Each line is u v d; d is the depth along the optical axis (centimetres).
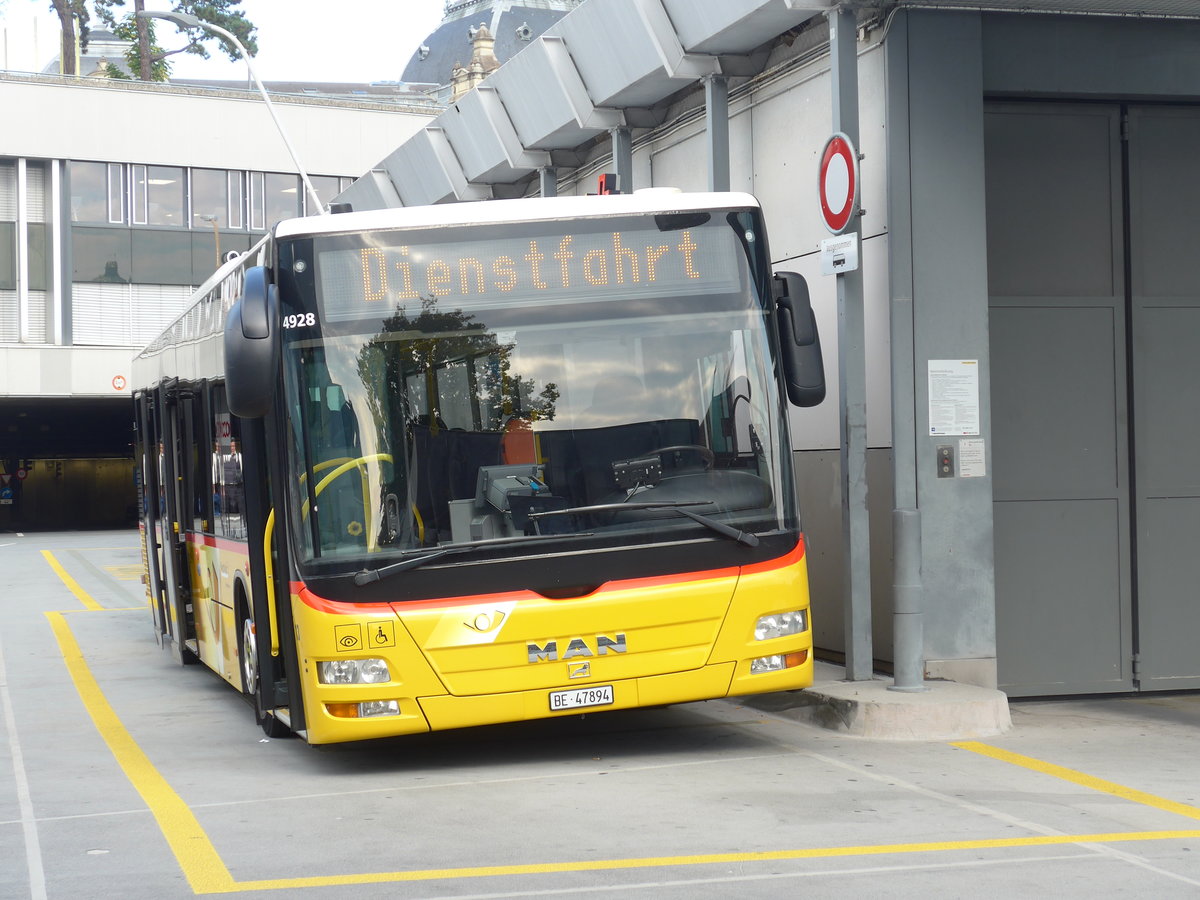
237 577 981
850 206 950
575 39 1362
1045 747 861
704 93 1293
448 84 9862
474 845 626
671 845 616
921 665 946
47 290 5031
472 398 782
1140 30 1055
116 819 707
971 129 1006
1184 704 1062
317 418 774
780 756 830
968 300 1005
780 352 834
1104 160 1095
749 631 791
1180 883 547
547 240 809
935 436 998
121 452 5916
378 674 753
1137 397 1095
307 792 767
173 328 1306
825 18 1100
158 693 1238
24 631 1823
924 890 537
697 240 825
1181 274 1105
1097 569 1088
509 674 761
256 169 5278
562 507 777
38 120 4984
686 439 798
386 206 1972
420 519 767
